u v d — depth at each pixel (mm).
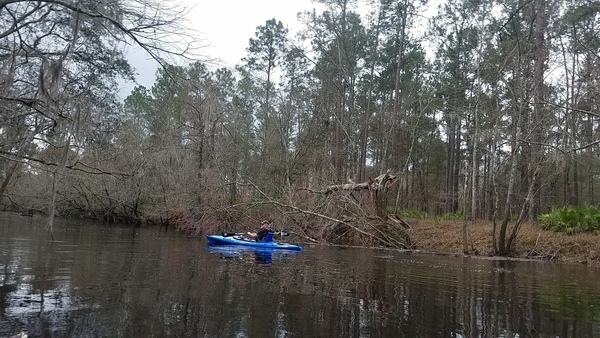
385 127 27703
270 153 26703
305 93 29625
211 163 24609
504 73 21078
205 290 7141
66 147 9078
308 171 22406
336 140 27094
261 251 14250
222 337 4820
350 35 27609
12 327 4730
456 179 33000
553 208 22266
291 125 29234
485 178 28391
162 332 4871
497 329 5672
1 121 9148
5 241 12836
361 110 32219
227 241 15555
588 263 15508
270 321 5523
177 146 24750
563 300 7746
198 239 17875
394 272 10617
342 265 11508
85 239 14891
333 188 19828
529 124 17719
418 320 5957
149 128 32406
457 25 27094
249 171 26469
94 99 11273
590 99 16266
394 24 26891
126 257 10758
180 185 23266
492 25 19594
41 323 4926
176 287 7250
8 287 6586
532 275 11289
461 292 8219
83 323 5016
